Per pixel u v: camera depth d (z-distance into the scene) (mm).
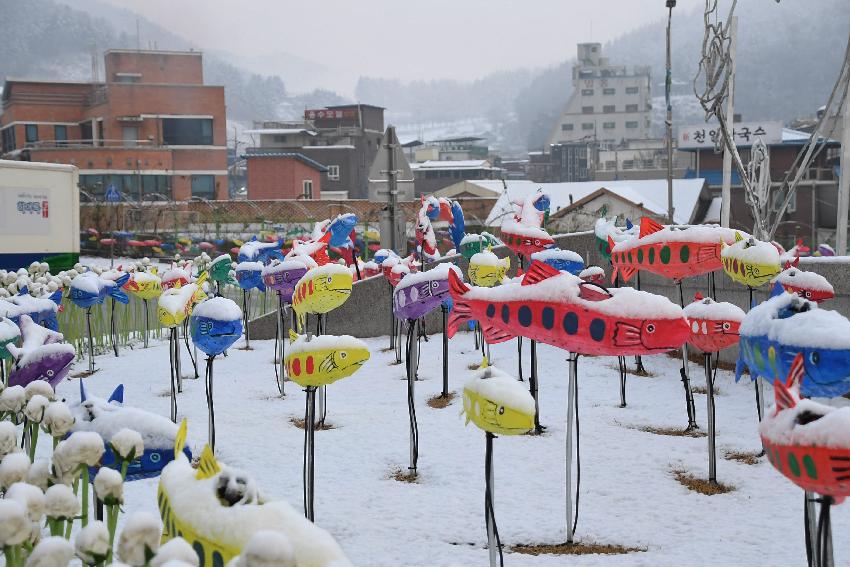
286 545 2439
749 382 11148
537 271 6582
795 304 6340
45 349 6863
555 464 7816
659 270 9977
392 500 6973
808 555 4910
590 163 82125
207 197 60219
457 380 11711
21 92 62219
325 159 69500
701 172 58219
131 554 2961
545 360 12992
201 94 60094
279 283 11312
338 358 6281
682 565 5590
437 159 92938
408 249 28438
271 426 9461
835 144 50969
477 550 5961
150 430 4867
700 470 7570
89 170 56219
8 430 4293
